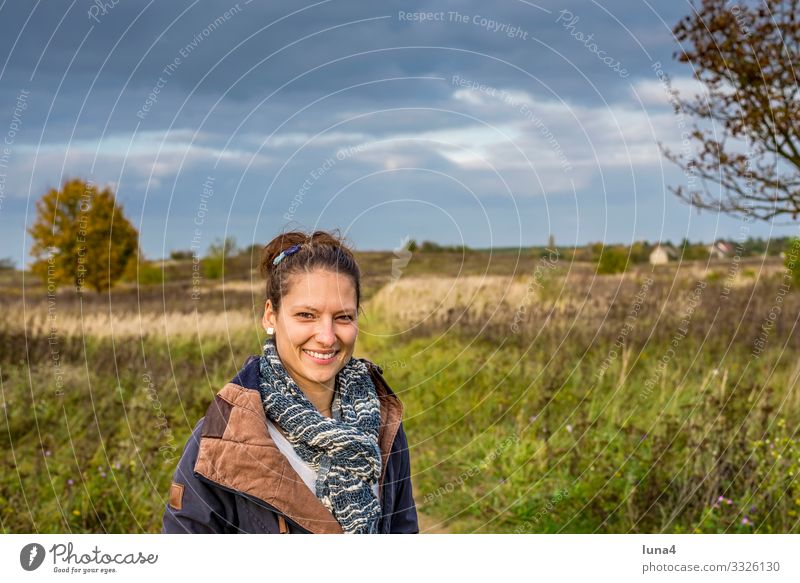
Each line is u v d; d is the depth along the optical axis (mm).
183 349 8719
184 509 1831
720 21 4762
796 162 4762
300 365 1968
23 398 6516
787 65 4738
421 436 6141
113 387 7043
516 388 6613
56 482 5047
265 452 1849
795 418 5070
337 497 1906
